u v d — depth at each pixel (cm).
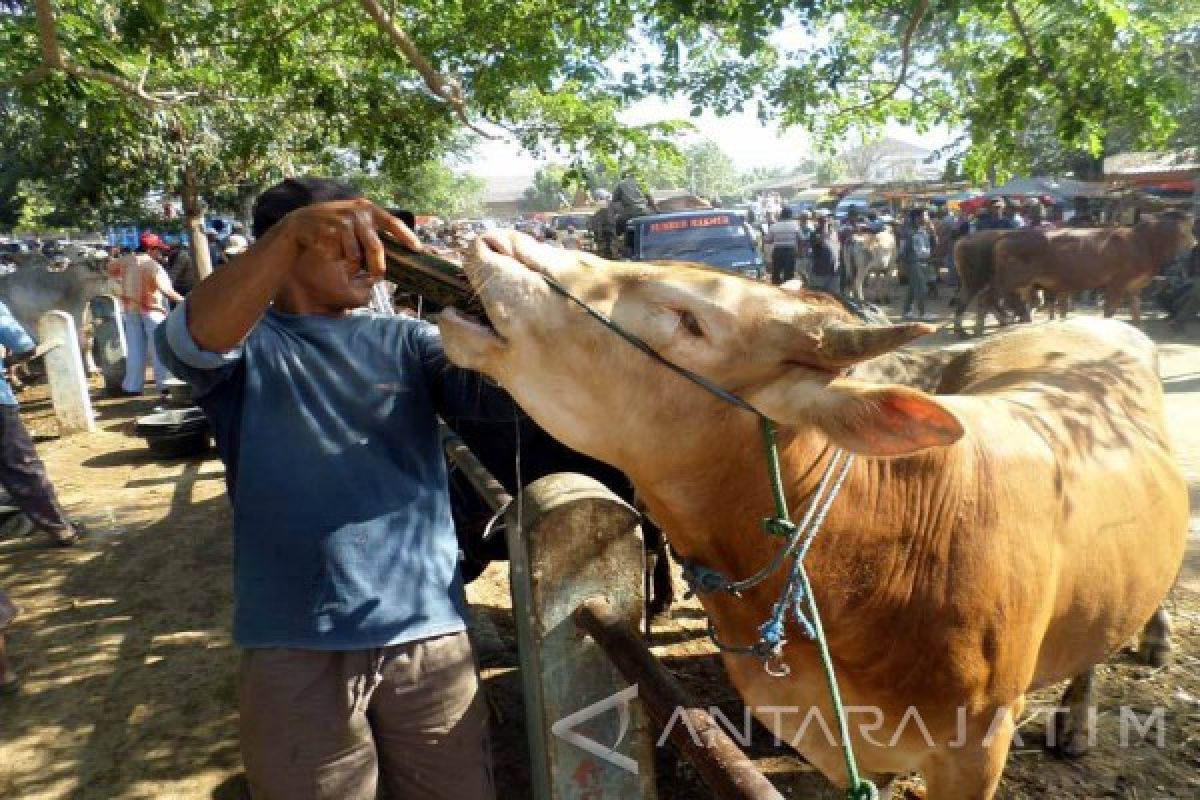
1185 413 839
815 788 332
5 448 598
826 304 200
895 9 540
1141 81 517
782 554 196
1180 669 395
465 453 341
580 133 627
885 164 7462
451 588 222
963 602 216
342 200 212
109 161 1087
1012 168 638
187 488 747
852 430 172
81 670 452
